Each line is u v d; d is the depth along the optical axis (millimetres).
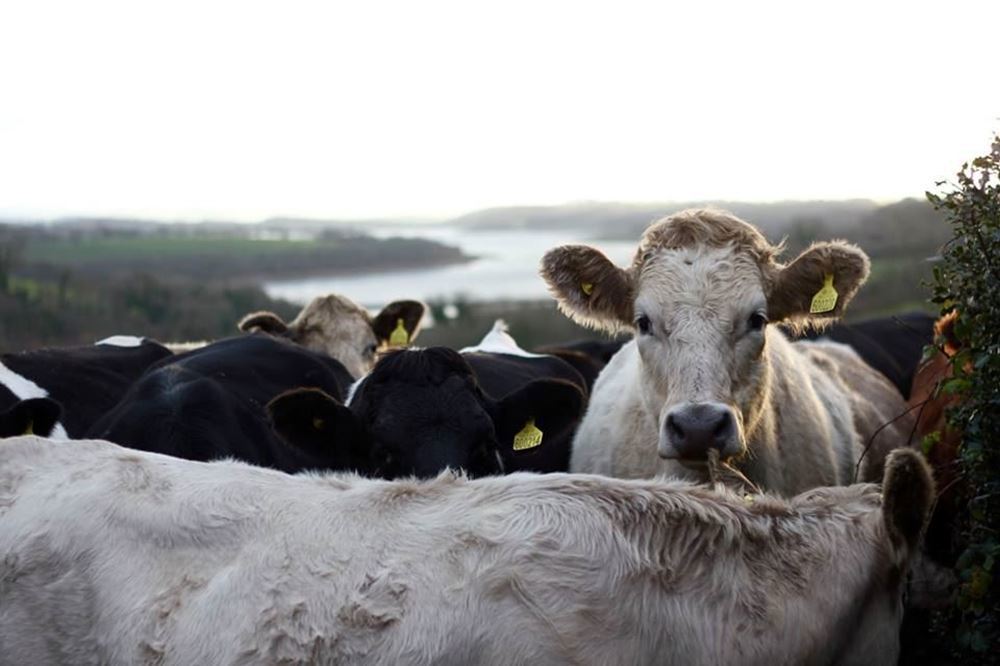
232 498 4297
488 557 3996
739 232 6375
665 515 4090
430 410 6156
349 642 3938
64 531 4250
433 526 4117
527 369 8883
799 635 3982
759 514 4148
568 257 6648
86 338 25109
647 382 6348
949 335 6973
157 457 4543
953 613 5527
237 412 6922
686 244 6324
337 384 8453
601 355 11055
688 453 5715
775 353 6758
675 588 3990
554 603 3916
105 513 4273
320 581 4035
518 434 6527
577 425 7793
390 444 6059
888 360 10156
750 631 3963
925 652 5945
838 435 7125
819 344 9469
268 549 4133
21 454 4512
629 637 3939
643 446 6730
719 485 4355
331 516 4207
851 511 4211
